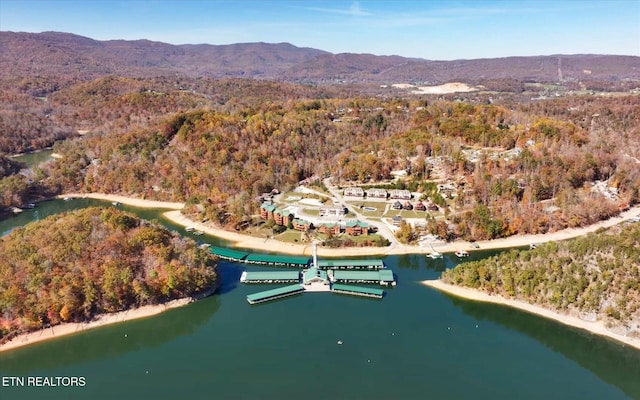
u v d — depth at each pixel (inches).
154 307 5959.6
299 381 4640.8
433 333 5516.7
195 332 5556.1
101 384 4672.7
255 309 6082.7
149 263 6127.0
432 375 4753.9
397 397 4416.8
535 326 5708.7
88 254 5979.3
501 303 6176.2
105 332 5565.9
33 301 5393.7
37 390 4589.1
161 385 4635.8
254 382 4635.8
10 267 5659.5
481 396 4463.6
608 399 4483.3
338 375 4731.8
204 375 4771.2
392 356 5059.1
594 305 5649.6
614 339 5378.9
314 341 5329.7
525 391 4559.5
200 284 6181.1
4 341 5236.2
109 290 5693.9
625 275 5738.2
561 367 4953.3
